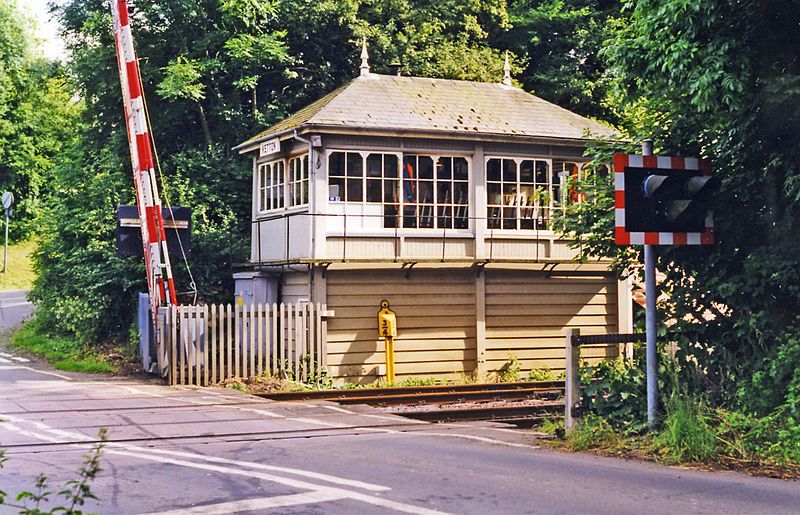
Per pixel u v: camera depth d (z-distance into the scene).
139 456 9.61
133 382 18.38
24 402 14.55
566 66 34.59
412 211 21.61
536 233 22.55
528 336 22.50
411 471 8.77
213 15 28.06
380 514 6.90
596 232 13.30
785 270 11.29
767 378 10.80
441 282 21.75
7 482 8.12
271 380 18.91
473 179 22.08
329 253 20.81
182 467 8.91
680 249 12.53
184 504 7.22
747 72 10.80
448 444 10.80
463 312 21.92
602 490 7.87
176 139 28.94
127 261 24.05
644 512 7.02
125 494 7.61
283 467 8.95
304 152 21.52
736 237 12.23
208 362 18.69
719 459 9.46
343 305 20.89
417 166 21.67
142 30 27.53
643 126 13.12
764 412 10.51
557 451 10.30
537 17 35.22
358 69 30.52
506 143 22.36
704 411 10.56
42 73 30.28
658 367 11.59
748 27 10.97
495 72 32.38
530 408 16.16
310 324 19.84
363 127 20.84
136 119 20.28
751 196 12.17
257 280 22.48
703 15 10.80
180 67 25.97
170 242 22.22
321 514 6.89
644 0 11.48
